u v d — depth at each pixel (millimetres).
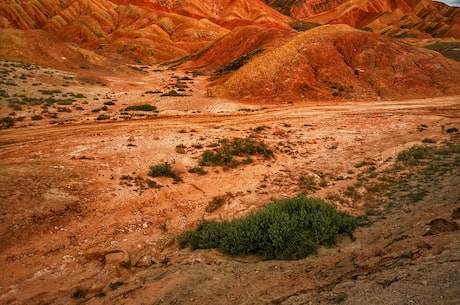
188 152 15164
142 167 12875
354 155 15297
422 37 132500
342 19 186500
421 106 28078
